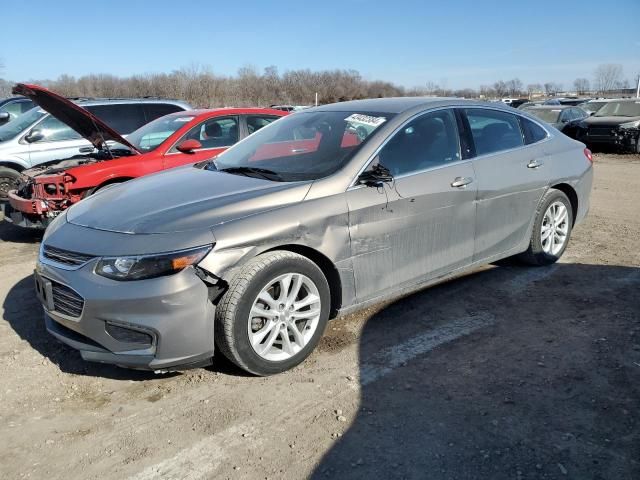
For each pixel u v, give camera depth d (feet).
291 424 9.85
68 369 12.00
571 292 15.56
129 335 10.31
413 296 15.52
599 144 55.52
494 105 16.20
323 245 11.73
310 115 15.53
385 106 14.51
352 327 13.67
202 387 11.14
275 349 11.54
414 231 13.26
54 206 20.70
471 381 11.08
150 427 9.88
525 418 9.80
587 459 8.70
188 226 10.56
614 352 12.07
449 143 14.46
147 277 10.11
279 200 11.50
